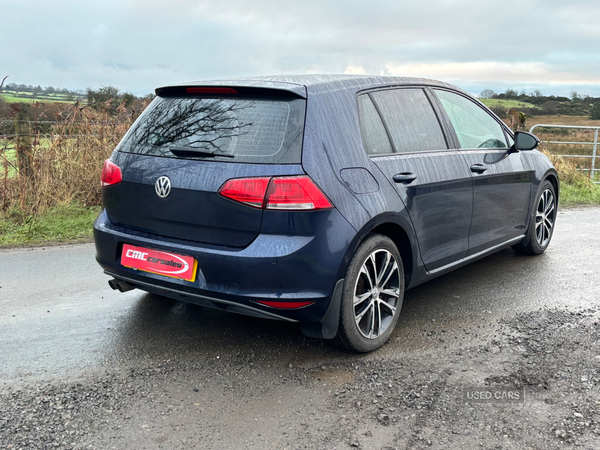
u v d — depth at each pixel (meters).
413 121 3.70
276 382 2.92
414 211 3.45
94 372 3.01
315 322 2.98
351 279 3.04
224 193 2.81
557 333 3.61
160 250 3.06
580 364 3.15
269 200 2.76
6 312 3.88
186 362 3.14
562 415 2.60
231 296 2.84
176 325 3.68
